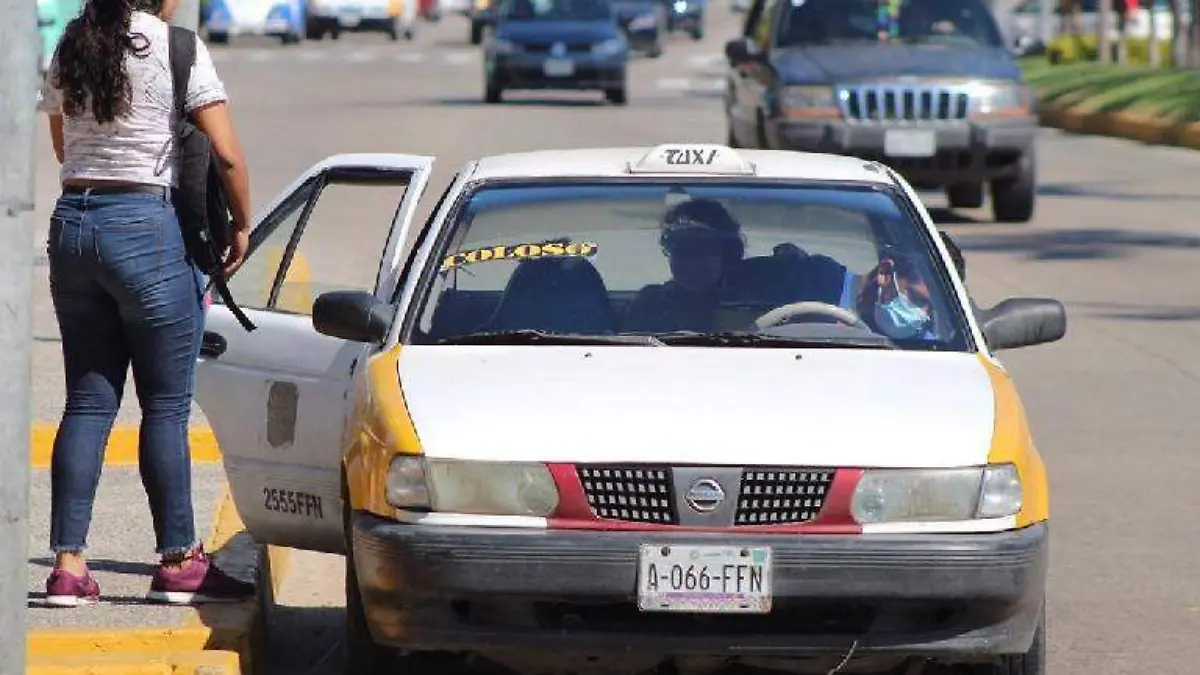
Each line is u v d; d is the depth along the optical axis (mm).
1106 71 136750
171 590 26938
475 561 22234
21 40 19312
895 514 22578
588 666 23703
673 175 27828
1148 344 52719
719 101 144125
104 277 25625
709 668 23578
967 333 26172
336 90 147000
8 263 19531
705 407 23328
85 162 25516
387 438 23141
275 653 28359
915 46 78375
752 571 22172
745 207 27500
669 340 25688
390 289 28016
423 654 24609
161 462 26578
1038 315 27000
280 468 27797
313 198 29922
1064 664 27516
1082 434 42594
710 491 22406
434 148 101875
